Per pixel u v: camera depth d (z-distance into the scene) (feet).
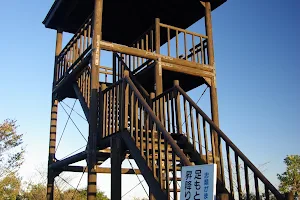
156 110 25.16
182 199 12.54
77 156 27.09
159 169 17.56
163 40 41.39
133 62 32.91
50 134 36.19
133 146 20.22
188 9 36.06
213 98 31.17
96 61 26.40
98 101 26.07
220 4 34.73
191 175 12.54
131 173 30.86
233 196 18.76
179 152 15.67
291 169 63.36
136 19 38.27
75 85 32.48
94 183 23.95
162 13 37.06
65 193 78.69
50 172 35.14
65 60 34.58
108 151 25.07
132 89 21.75
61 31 39.17
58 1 35.17
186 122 23.21
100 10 27.96
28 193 80.59
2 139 72.02
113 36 41.96
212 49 32.53
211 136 21.08
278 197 16.46
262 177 17.48
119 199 21.30
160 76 28.96
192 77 32.50
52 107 36.96
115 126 22.88
